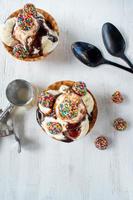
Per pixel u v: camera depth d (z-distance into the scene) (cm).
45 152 75
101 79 78
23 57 73
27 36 72
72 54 78
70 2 80
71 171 75
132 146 76
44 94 70
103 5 80
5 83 77
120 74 78
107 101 77
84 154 75
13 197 74
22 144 75
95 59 77
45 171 75
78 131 71
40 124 72
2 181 74
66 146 75
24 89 77
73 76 78
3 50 78
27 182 74
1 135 75
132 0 80
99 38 79
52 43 74
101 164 75
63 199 74
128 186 75
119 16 80
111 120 77
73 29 79
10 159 75
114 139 76
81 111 69
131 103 77
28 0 80
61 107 69
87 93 72
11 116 76
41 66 78
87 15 80
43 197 74
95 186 75
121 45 78
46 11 80
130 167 75
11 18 74
